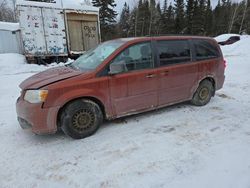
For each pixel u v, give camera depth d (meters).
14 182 2.74
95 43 14.01
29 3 11.83
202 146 3.42
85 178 2.77
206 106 5.25
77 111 3.66
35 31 12.18
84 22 13.45
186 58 4.79
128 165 2.99
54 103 3.45
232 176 2.70
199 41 5.05
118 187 2.59
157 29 45.09
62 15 12.73
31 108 3.40
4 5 34.84
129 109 4.16
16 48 14.52
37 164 3.09
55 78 3.64
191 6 45.94
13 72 10.55
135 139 3.70
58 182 2.72
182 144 3.50
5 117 4.86
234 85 7.30
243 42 20.14
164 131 3.97
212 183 2.59
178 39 4.70
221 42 22.36
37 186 2.67
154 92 4.38
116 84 3.90
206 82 5.23
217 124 4.21
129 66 4.05
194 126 4.15
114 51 3.93
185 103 5.47
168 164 2.99
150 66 4.27
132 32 44.50
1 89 7.35
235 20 44.62
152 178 2.72
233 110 4.95
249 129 3.98
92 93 3.68
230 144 3.46
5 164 3.11
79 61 4.56
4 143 3.69
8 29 14.20
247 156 3.12
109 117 3.99
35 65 12.09
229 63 12.16
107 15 35.81
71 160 3.16
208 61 5.12
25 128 3.67
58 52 13.00
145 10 43.41
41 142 3.70
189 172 2.81
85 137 3.80
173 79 4.58
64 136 3.89
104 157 3.20
